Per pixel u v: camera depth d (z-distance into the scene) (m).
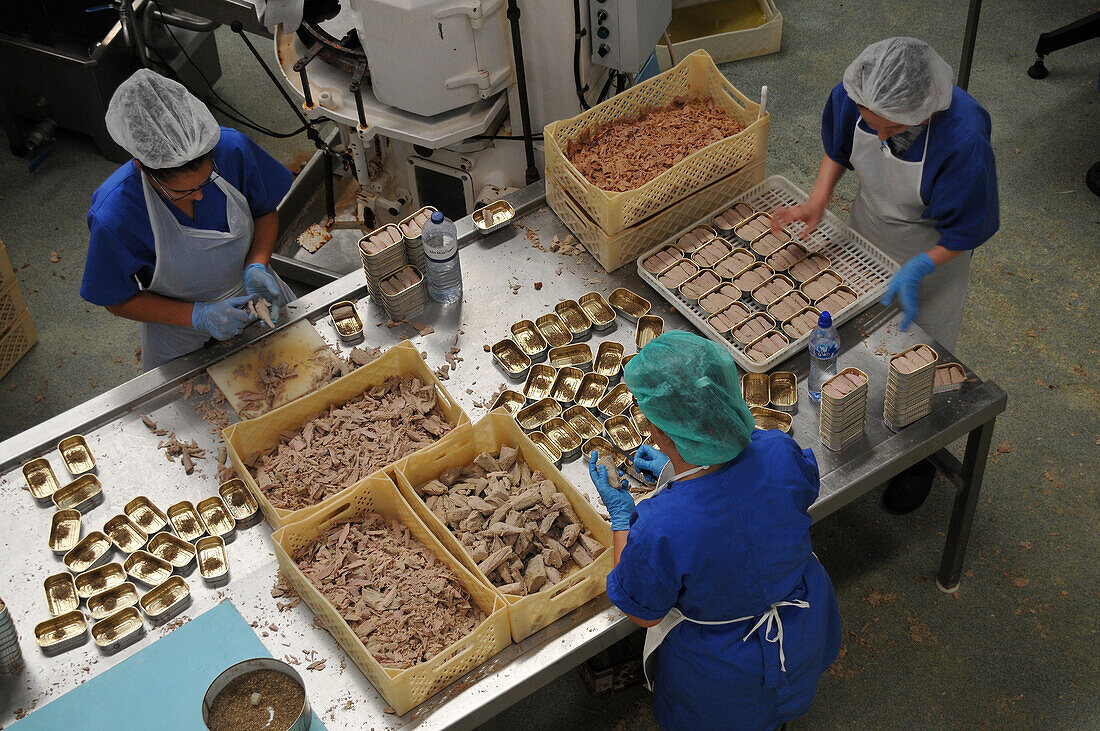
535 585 2.08
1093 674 2.77
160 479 2.32
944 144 2.36
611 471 2.19
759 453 1.87
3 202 4.27
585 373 2.48
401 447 2.33
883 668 2.82
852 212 2.86
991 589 2.96
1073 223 3.88
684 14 4.83
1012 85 4.41
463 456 2.32
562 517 2.18
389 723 1.92
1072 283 3.69
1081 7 4.71
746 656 2.02
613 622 2.04
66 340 3.78
